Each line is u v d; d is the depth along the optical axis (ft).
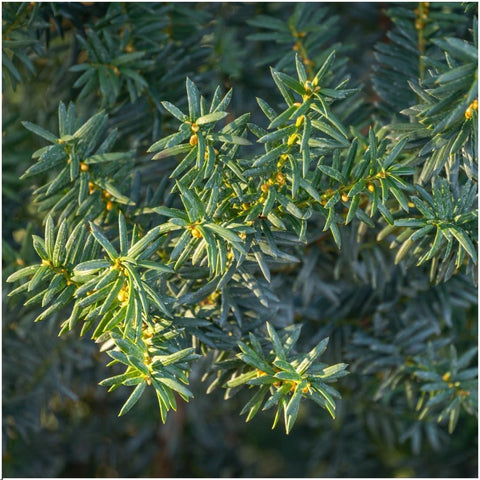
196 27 3.27
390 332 3.24
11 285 3.17
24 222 3.27
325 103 2.56
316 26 3.17
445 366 3.04
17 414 3.42
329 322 3.26
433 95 2.64
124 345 2.56
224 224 2.63
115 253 2.59
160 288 2.73
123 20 3.05
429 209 2.68
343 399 3.51
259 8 3.46
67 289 2.65
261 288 2.74
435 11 3.15
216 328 2.82
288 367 2.60
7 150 3.22
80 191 2.76
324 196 2.68
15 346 3.35
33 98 3.46
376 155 2.66
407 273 3.18
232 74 3.34
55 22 3.10
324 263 3.20
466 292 3.19
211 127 2.59
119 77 3.00
